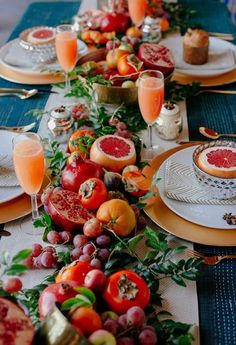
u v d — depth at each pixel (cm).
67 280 82
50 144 126
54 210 100
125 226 97
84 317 71
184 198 110
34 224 101
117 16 188
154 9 204
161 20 197
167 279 95
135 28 185
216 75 167
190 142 133
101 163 114
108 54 157
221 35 198
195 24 205
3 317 69
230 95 160
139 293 82
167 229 103
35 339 70
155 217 106
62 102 155
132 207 103
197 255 99
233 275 96
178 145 134
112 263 91
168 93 159
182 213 106
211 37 191
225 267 97
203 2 230
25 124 145
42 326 70
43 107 153
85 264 86
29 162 103
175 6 221
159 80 127
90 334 71
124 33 191
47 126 137
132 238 94
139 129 140
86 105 148
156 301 88
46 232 100
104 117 136
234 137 138
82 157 112
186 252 100
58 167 117
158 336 79
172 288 93
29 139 106
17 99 157
